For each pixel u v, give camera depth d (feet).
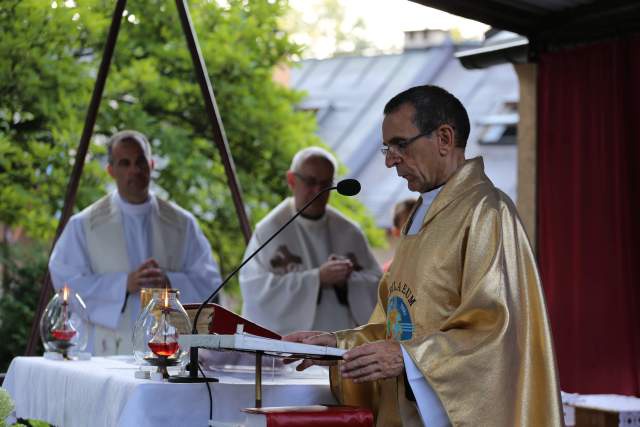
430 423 9.74
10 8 30.09
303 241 18.47
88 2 30.89
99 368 11.79
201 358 11.62
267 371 11.93
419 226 10.95
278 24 35.58
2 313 30.01
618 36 18.74
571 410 16.15
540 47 19.75
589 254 18.94
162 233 18.11
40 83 30.14
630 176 18.45
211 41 32.99
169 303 10.91
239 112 33.12
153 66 31.86
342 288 18.13
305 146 34.88
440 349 9.77
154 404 9.93
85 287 16.89
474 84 57.57
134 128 31.07
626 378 18.28
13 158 29.99
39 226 30.14
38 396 12.66
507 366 9.75
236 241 33.40
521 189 20.77
